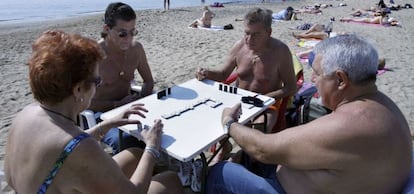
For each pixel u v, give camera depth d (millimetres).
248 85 3393
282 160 1813
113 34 3008
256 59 3299
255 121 3053
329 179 1679
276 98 3215
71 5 26719
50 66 1419
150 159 1894
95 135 2166
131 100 3240
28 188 1483
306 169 1746
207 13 12672
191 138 2092
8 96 5426
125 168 2277
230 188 2104
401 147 1602
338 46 1681
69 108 1534
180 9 20875
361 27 12195
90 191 1481
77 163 1420
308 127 1705
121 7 2951
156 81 6098
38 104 1616
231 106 2572
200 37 10484
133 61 3320
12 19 18688
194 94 2801
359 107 1622
